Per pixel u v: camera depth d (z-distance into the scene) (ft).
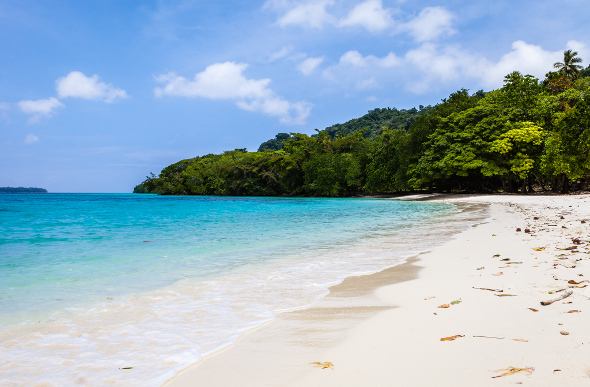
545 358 8.47
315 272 22.29
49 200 197.16
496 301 13.57
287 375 8.85
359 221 60.29
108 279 20.52
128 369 9.57
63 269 23.34
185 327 12.82
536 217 49.26
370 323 12.51
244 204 136.98
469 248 28.50
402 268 22.90
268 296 16.94
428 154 163.43
